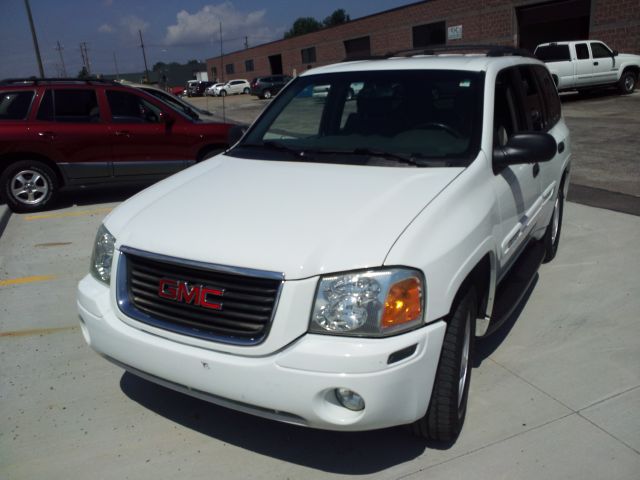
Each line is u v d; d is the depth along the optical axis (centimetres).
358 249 251
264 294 248
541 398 331
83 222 755
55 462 291
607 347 389
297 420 250
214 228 276
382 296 243
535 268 426
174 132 862
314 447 296
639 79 2306
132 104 849
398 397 245
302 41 4994
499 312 354
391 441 298
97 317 290
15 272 574
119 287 285
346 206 283
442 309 257
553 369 363
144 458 292
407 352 244
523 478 269
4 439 309
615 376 352
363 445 296
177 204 309
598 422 308
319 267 246
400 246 252
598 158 1038
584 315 438
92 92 826
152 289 275
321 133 387
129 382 363
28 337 430
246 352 249
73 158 812
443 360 271
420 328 250
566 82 2083
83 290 304
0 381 367
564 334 409
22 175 800
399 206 279
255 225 273
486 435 300
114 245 295
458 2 3231
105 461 290
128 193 938
